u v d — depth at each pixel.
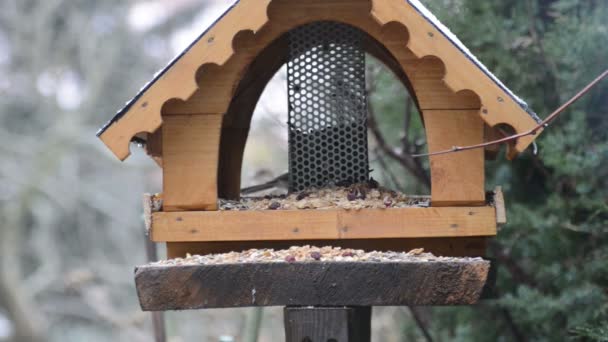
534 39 7.49
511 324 8.11
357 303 4.56
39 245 16.91
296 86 5.74
